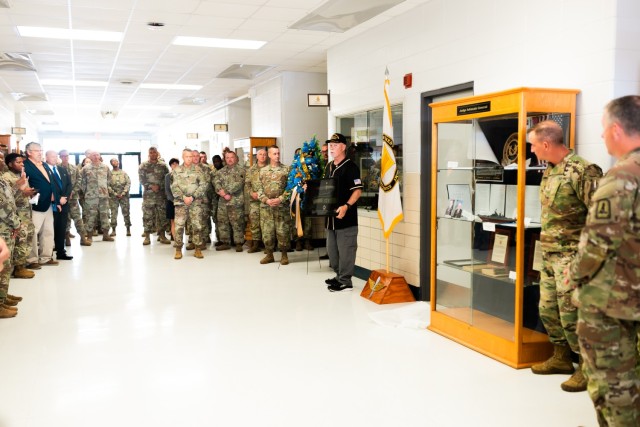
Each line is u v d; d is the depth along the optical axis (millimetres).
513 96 3670
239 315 5188
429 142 5598
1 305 5160
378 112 6551
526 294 3785
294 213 6984
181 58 8453
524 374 3672
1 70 9312
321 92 10039
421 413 3102
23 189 6789
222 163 9984
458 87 5039
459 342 4320
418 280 5750
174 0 5457
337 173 6027
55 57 8250
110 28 6555
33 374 3760
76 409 3213
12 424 3033
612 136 2277
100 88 11625
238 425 2990
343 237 6051
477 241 4320
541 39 4078
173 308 5469
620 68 3549
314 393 3395
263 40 7242
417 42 5637
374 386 3490
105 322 5000
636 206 2152
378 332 4633
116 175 11078
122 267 7715
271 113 10406
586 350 2326
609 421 2324
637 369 2391
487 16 4621
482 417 3045
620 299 2197
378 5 5598
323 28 6562
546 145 3320
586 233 2238
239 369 3814
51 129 22844
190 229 9281
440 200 4547
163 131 23234
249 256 8578
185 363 3943
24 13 5852
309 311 5309
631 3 3551
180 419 3072
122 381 3625
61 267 7734
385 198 5695
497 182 4051
